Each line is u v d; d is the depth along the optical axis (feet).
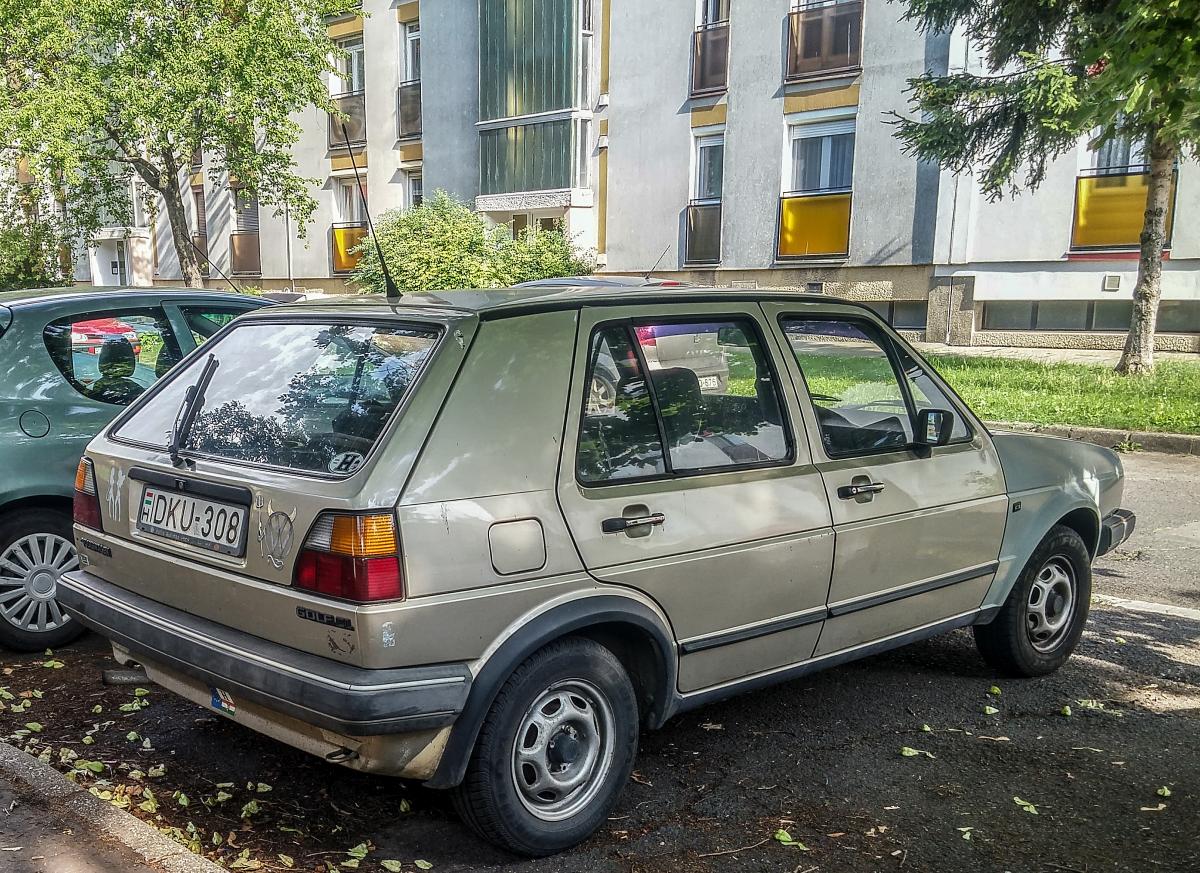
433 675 10.03
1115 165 56.08
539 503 10.78
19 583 16.57
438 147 87.86
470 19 83.82
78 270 122.72
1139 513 27.30
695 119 71.92
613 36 75.46
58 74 61.21
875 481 13.76
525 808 10.82
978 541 15.14
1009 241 59.98
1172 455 35.09
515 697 10.55
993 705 15.43
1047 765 13.47
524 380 11.10
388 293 13.42
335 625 9.94
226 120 65.46
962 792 12.71
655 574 11.50
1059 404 40.68
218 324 19.83
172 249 113.70
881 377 14.64
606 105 76.48
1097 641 18.06
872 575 13.76
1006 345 61.77
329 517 10.04
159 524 11.89
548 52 77.20
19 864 10.24
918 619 14.58
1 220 87.66
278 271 103.14
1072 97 42.73
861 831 11.75
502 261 67.97
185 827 11.57
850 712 15.14
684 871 10.92
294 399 11.65
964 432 15.42
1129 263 56.24
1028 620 16.30
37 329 17.38
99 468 12.87
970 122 48.70
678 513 11.78
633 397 11.90
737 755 13.69
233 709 11.16
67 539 16.87
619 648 12.09
